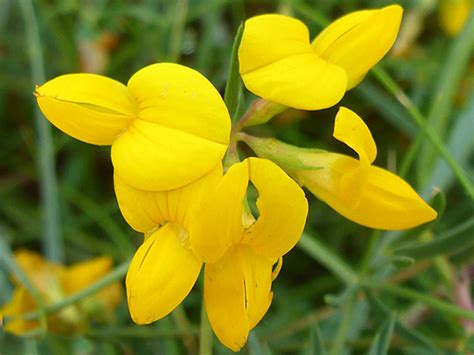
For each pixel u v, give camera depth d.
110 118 0.05
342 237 0.10
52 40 0.10
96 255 0.10
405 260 0.07
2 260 0.07
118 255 0.09
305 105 0.05
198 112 0.05
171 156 0.05
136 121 0.05
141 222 0.05
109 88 0.05
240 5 0.11
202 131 0.05
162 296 0.05
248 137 0.06
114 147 0.05
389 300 0.09
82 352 0.08
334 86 0.05
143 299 0.05
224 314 0.05
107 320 0.08
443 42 0.11
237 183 0.05
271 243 0.05
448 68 0.09
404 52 0.11
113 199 0.10
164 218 0.05
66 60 0.10
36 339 0.08
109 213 0.10
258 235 0.05
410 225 0.06
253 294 0.05
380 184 0.06
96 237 0.10
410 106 0.08
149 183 0.05
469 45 0.09
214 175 0.05
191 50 0.11
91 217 0.10
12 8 0.10
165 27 0.10
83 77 0.05
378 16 0.06
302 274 0.10
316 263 0.10
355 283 0.07
